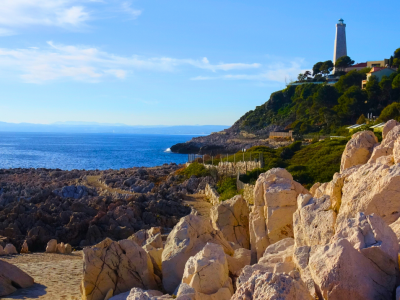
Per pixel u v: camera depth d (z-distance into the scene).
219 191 40.50
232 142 129.50
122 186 50.25
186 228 14.02
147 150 189.00
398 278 7.21
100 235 29.66
